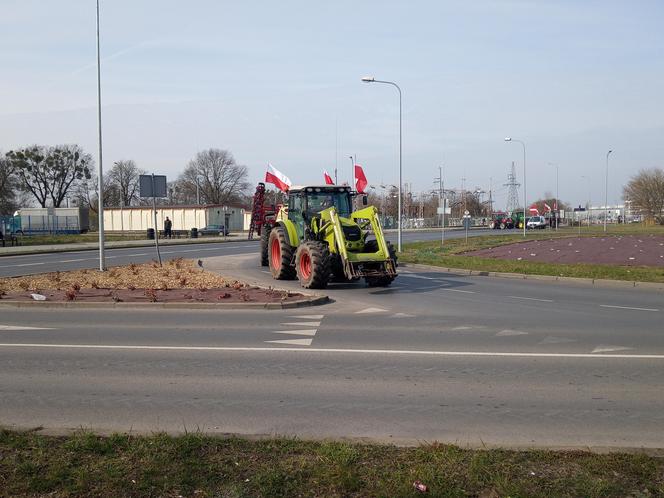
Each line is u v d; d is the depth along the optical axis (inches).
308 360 330.0
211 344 374.6
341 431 216.2
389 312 514.0
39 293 600.4
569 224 3870.6
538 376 295.9
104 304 537.3
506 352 352.2
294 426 221.5
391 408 243.9
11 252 1295.5
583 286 736.3
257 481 161.8
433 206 4264.3
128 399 256.4
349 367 313.9
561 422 227.5
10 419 229.5
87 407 245.0
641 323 459.2
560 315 499.5
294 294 585.3
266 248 946.7
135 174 4104.3
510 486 158.4
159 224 3024.1
